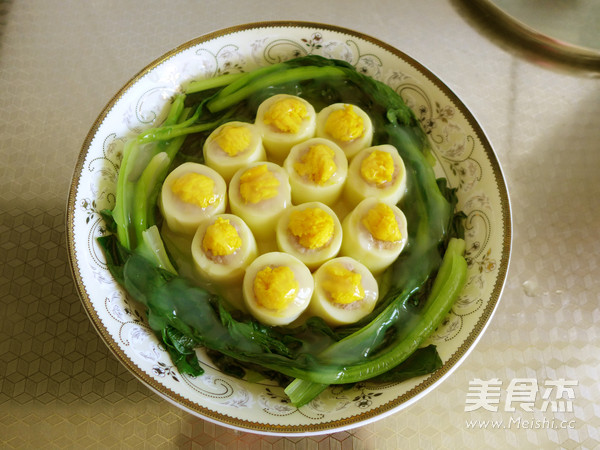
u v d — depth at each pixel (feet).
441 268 0.77
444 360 0.67
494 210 0.77
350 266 0.76
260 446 0.73
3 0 1.07
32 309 0.80
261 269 0.74
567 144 0.98
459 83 1.03
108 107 0.80
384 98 0.87
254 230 0.81
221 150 0.82
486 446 0.75
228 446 0.73
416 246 0.79
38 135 0.94
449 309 0.73
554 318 0.84
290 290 0.71
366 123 0.85
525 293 0.85
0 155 0.91
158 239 0.78
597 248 0.89
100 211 0.77
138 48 1.04
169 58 0.85
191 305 0.72
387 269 0.79
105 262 0.75
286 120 0.83
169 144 0.86
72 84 0.99
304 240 0.76
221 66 0.90
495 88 1.03
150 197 0.82
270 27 0.88
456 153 0.84
